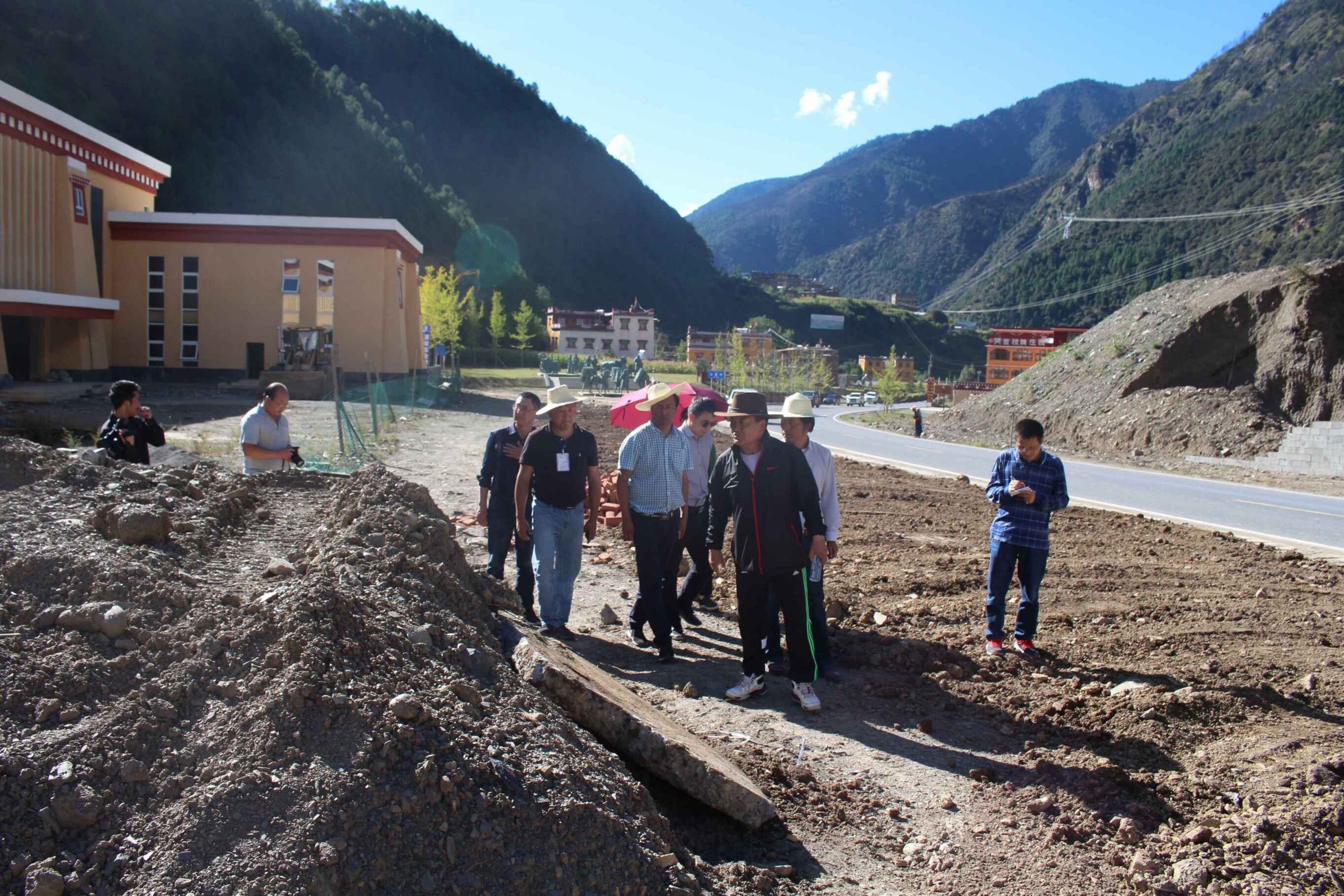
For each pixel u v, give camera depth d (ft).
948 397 298.56
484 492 23.02
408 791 8.98
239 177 332.80
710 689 18.53
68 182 103.09
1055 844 12.41
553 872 9.09
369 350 118.11
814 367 270.46
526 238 614.75
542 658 13.35
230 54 406.41
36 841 8.32
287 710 9.43
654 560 20.34
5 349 94.99
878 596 26.08
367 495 16.51
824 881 11.42
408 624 12.08
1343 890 10.81
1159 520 43.55
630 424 34.94
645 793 11.14
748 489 17.44
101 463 16.85
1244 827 12.22
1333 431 73.31
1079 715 16.70
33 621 10.61
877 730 16.43
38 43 282.36
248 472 23.47
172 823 8.49
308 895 7.92
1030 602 20.16
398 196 426.92
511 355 233.55
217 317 116.47
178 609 11.52
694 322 641.81
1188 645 20.85
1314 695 17.08
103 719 9.48
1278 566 31.42
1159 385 102.37
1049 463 19.94
